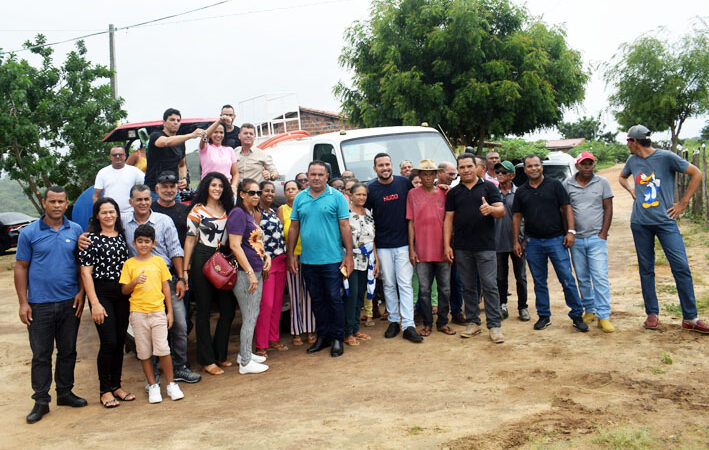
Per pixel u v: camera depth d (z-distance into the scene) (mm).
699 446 3564
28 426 4809
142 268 5141
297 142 9359
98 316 5023
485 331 6684
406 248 6566
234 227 5672
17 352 7215
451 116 15531
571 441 3727
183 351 5727
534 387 4797
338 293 6211
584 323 6344
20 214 20547
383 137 8359
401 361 5809
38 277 4996
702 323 5906
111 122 20062
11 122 17641
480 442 3811
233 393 5293
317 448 3902
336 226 6223
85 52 20219
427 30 15812
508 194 7137
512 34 16062
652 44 19094
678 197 14258
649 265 6211
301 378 5555
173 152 7043
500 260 7148
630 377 4855
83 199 7402
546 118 16547
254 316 5906
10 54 19156
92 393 5641
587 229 6312
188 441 4172
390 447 3844
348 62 17516
